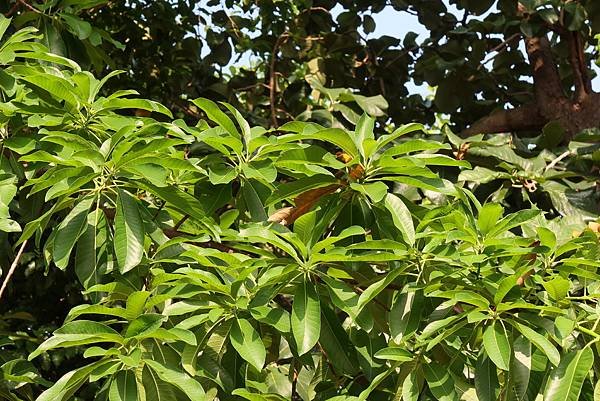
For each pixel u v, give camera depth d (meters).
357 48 5.75
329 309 2.38
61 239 2.40
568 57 5.37
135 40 5.69
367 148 2.44
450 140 3.99
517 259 2.35
